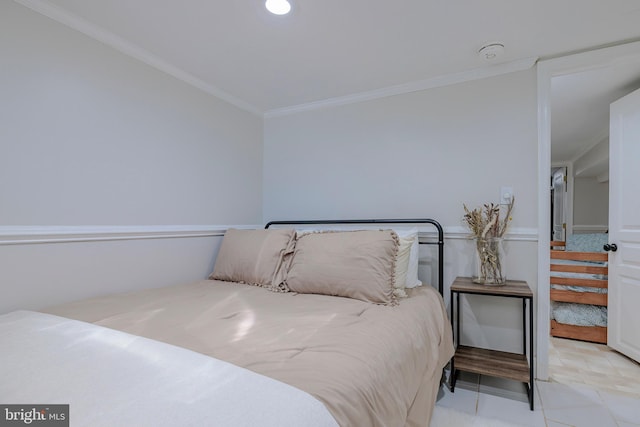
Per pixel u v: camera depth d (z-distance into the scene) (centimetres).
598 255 288
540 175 198
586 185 517
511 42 181
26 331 98
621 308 236
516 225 205
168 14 156
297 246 197
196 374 71
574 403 174
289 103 272
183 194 218
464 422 157
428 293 185
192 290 182
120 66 181
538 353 200
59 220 155
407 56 196
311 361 86
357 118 254
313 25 165
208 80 228
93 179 169
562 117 325
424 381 127
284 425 56
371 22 162
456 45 183
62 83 157
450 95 223
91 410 56
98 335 95
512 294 175
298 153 279
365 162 251
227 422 54
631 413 164
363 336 108
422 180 231
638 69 226
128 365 74
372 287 158
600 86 253
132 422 53
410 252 196
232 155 260
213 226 239
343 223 251
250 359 86
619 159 235
